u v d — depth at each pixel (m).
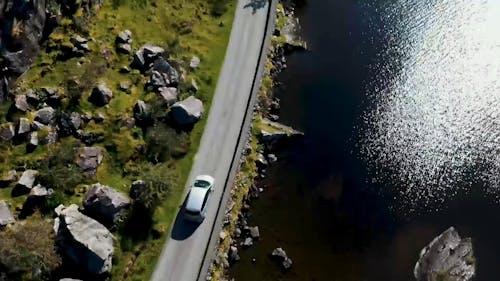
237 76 50.88
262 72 51.78
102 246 39.31
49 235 39.38
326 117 51.53
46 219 40.88
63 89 46.88
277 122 51.03
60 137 44.94
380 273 43.50
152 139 45.66
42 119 44.78
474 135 50.38
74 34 49.91
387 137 50.38
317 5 59.91
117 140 45.41
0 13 43.69
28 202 41.28
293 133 49.94
